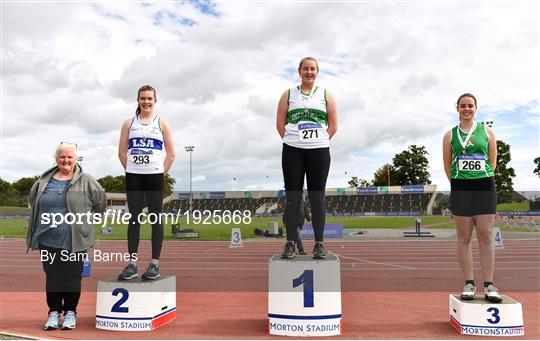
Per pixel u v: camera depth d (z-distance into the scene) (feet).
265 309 19.83
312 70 16.30
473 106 16.22
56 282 16.30
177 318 17.94
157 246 17.04
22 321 17.66
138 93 17.10
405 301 21.66
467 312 15.19
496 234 57.21
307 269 14.92
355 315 18.42
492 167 16.56
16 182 239.30
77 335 15.17
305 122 16.22
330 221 143.33
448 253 52.42
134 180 16.80
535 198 115.75
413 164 256.73
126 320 15.71
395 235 84.38
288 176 16.22
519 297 22.38
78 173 16.47
